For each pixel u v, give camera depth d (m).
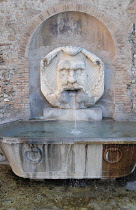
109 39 4.64
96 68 4.69
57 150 3.49
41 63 4.59
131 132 3.94
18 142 3.43
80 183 3.86
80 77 4.66
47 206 3.26
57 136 3.71
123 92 4.67
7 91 4.62
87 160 3.56
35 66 4.75
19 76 4.58
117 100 4.70
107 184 3.81
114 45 4.55
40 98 4.87
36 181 3.92
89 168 3.63
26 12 4.38
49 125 4.45
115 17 4.41
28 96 4.66
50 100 4.75
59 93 4.70
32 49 4.67
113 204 3.30
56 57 4.68
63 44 4.76
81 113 4.73
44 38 4.71
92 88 4.75
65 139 3.38
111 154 3.49
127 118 4.73
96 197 3.47
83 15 4.58
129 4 4.37
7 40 4.47
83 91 4.72
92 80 4.74
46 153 3.51
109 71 4.77
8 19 4.40
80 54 4.66
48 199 3.43
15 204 3.31
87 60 4.70
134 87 4.65
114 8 4.39
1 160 4.62
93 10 4.38
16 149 3.51
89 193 3.57
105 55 4.75
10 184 3.82
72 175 3.69
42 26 4.60
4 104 4.66
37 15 4.39
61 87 4.67
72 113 4.74
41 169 3.65
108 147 3.45
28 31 4.43
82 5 4.36
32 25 4.41
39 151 3.49
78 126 4.39
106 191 3.62
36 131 4.03
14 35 4.45
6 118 4.70
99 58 4.62
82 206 3.26
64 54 4.66
